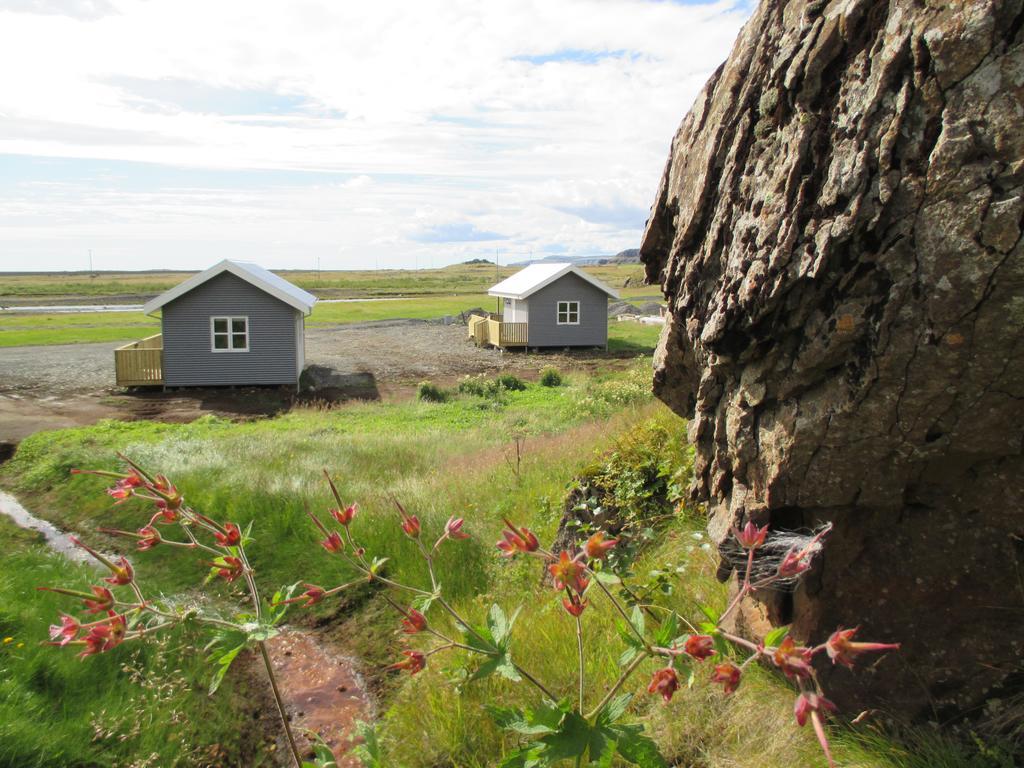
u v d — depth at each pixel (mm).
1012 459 2715
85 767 4324
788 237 2834
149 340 27828
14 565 7531
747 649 3572
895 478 2797
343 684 5602
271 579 7582
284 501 9172
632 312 55656
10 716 4414
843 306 2697
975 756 2572
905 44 2551
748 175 3281
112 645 1781
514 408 20734
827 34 2883
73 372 27344
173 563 8055
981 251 2357
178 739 4762
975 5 2359
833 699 3000
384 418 19484
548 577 5902
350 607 6953
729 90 3551
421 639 5922
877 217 2545
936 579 2908
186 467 11258
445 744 3930
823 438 2842
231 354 24797
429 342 38531
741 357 3189
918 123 2500
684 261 3883
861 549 3037
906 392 2609
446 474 10930
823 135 2873
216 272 24109
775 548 3102
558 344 35031
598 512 5453
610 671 3926
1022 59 2318
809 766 2771
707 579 4273
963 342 2457
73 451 13227
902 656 2916
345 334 42438
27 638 5445
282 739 4891
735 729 3154
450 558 7293
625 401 17203
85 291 107125
